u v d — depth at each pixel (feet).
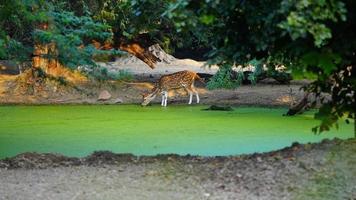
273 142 36.24
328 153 22.18
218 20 19.03
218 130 41.78
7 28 41.24
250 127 43.39
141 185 20.79
